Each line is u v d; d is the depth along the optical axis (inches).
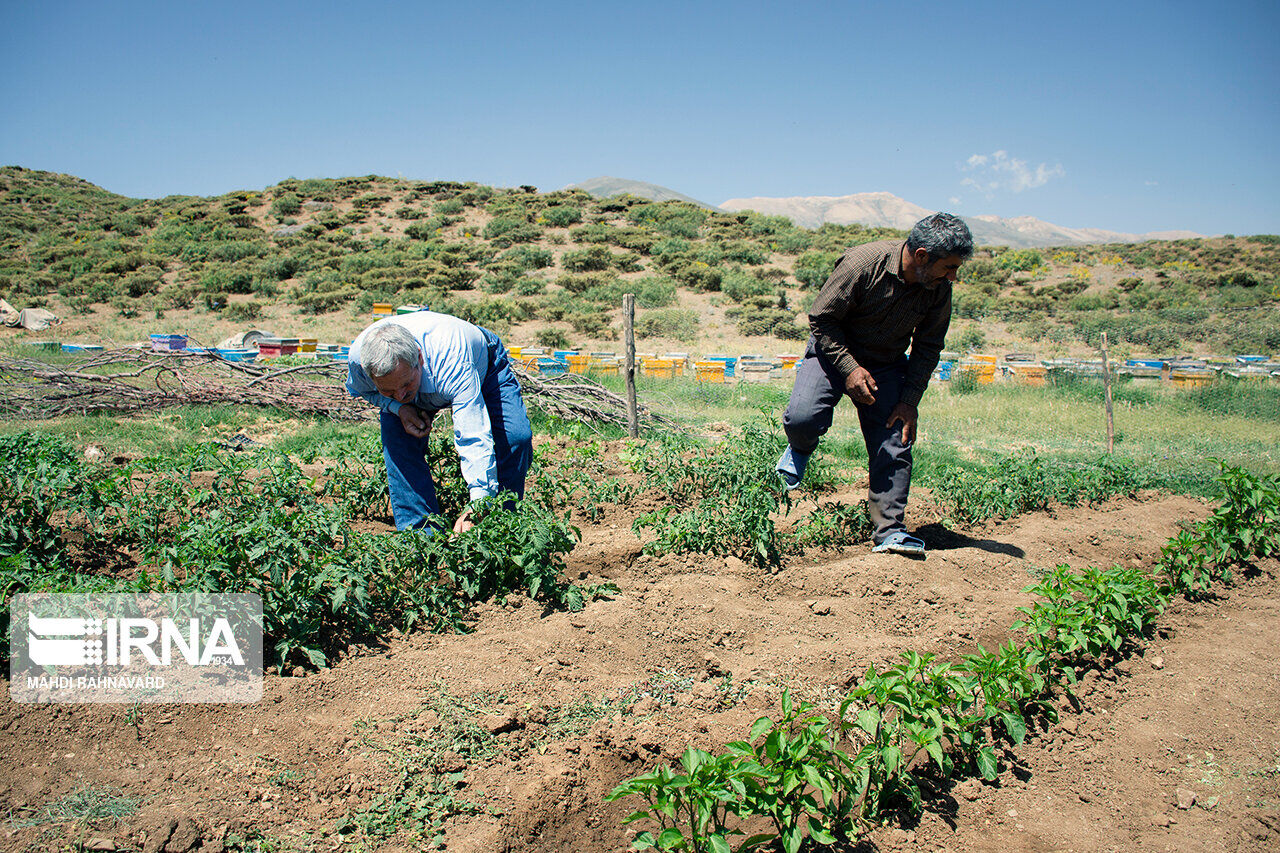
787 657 156.6
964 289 1707.7
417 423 178.1
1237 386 691.4
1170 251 2142.0
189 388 456.4
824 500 269.0
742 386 676.1
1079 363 874.1
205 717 126.5
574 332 1171.3
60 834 99.8
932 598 188.2
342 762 119.6
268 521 156.6
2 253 1678.2
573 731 131.2
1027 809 122.3
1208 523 225.9
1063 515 273.9
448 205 2073.1
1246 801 125.0
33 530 178.2
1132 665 167.8
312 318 1243.2
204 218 2022.6
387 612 163.5
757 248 1708.9
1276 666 167.8
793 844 100.5
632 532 225.8
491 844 105.3
